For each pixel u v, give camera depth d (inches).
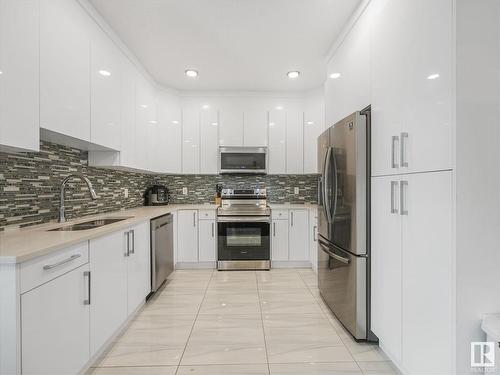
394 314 65.4
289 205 161.3
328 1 83.7
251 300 109.7
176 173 159.2
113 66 98.6
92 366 68.9
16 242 53.2
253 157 157.9
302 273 144.1
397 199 63.8
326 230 101.8
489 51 47.1
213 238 152.0
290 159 160.4
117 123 101.9
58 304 53.1
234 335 83.7
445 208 48.9
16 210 71.3
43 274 49.2
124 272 84.2
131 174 146.3
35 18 59.8
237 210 151.6
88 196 105.8
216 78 141.6
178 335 83.7
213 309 101.6
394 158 64.4
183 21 93.3
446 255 48.8
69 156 93.8
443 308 49.5
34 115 59.6
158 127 150.1
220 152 157.2
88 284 63.2
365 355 73.8
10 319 43.3
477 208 47.1
